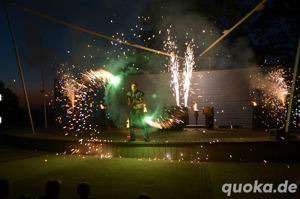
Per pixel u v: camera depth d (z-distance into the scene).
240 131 16.20
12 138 15.81
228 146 11.50
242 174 9.46
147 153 12.13
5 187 3.74
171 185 8.29
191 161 11.64
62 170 10.19
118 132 17.20
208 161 11.58
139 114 12.47
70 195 7.44
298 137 12.21
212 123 17.55
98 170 10.16
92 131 17.81
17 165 11.07
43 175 9.52
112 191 7.75
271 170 9.95
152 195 7.41
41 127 20.81
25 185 8.39
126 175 9.44
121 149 12.46
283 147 11.21
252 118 17.14
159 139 13.27
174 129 16.86
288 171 9.75
